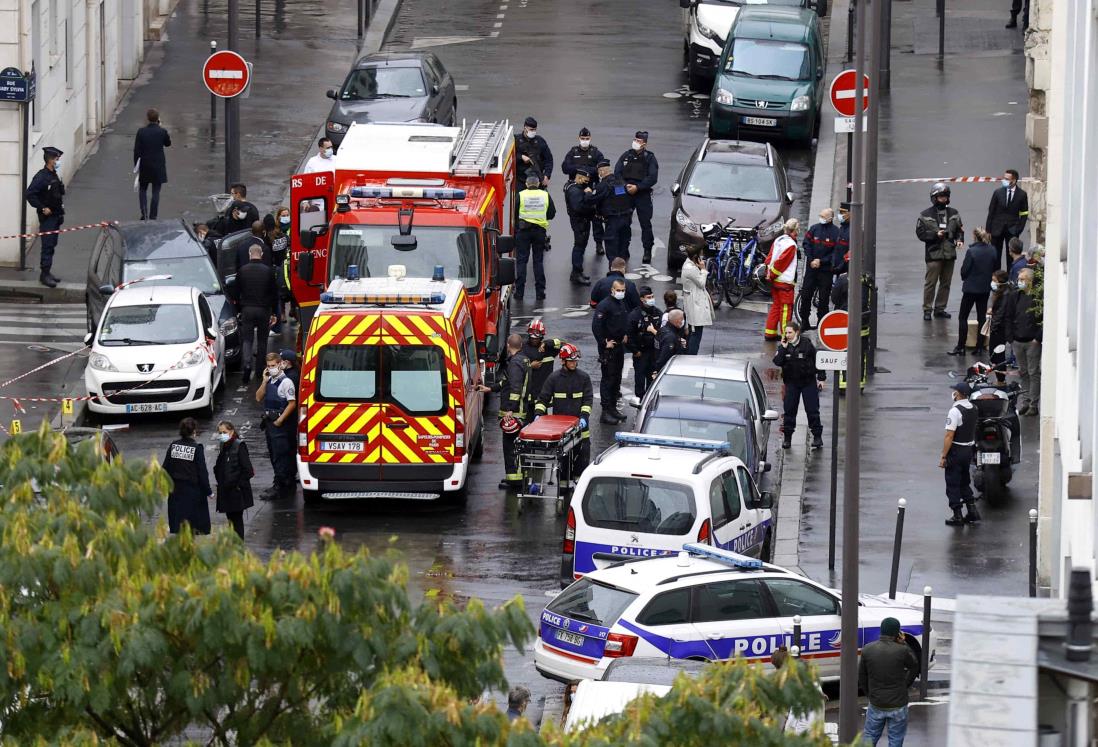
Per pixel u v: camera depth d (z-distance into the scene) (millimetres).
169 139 113438
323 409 74625
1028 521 74438
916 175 119500
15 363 93812
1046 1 92125
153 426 86438
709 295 95062
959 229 99125
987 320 95125
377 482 74812
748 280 104188
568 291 105562
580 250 106312
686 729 29469
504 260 88375
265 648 30562
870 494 77750
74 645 30562
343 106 124875
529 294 105438
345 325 74375
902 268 106938
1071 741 20484
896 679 50844
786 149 128000
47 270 105625
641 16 162375
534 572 69250
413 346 74375
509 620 32344
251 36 152500
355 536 73188
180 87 140375
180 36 152625
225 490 68875
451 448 74812
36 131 114000
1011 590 67500
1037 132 95188
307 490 75312
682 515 62844
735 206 107062
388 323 74250
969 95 136000
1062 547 50344
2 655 30453
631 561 63000
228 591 30609
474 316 86875
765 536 68938
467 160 91625
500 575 68875
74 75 123938
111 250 98125
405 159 90875
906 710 51094
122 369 85625
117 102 137125
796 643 54969
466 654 32062
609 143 128250
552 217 104438
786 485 78688
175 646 31188
